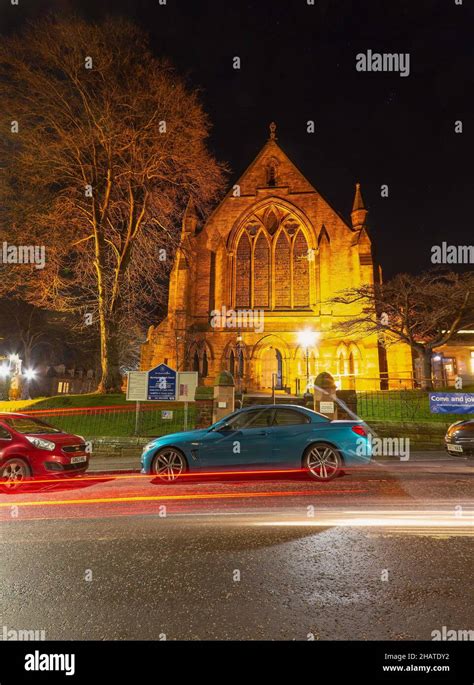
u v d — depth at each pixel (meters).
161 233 23.97
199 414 13.74
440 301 22.14
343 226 31.67
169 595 3.44
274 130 34.62
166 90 21.06
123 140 21.00
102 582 3.72
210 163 23.16
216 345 31.20
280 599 3.34
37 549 4.60
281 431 7.86
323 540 4.68
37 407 19.81
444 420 14.80
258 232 32.97
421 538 4.70
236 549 4.46
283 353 30.39
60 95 20.05
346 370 28.94
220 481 8.01
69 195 21.69
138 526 5.37
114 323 21.84
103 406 18.45
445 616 3.06
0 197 20.31
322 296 30.81
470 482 7.68
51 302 22.11
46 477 8.23
